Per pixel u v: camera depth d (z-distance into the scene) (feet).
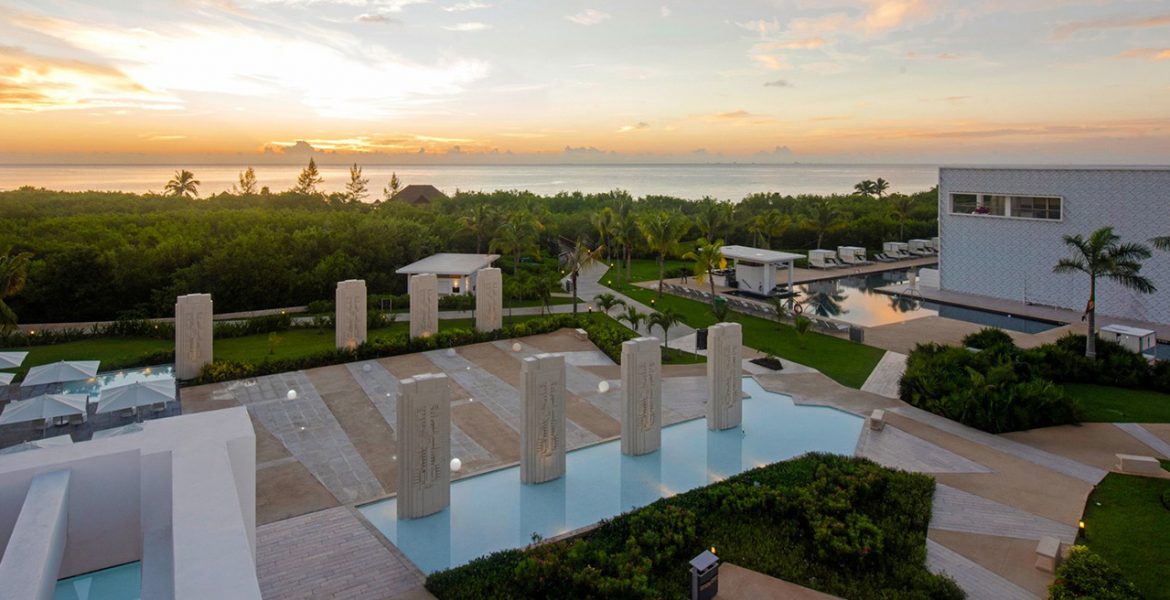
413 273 136.05
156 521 21.17
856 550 42.96
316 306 124.06
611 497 54.49
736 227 209.15
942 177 142.10
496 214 178.70
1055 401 67.05
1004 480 55.52
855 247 199.31
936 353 82.53
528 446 55.77
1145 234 110.93
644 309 129.08
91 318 122.42
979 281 137.69
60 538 18.60
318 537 47.65
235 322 111.55
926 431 66.33
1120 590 37.40
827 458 58.29
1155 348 95.25
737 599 40.11
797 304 125.29
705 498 51.19
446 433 51.78
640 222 168.14
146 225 159.43
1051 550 42.73
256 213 177.78
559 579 40.50
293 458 61.26
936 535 47.11
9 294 95.14
